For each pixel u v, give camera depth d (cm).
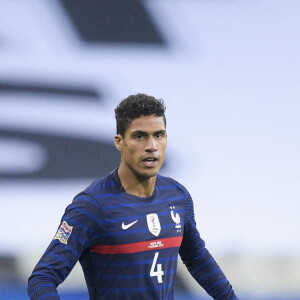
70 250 884
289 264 2402
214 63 2530
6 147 2409
